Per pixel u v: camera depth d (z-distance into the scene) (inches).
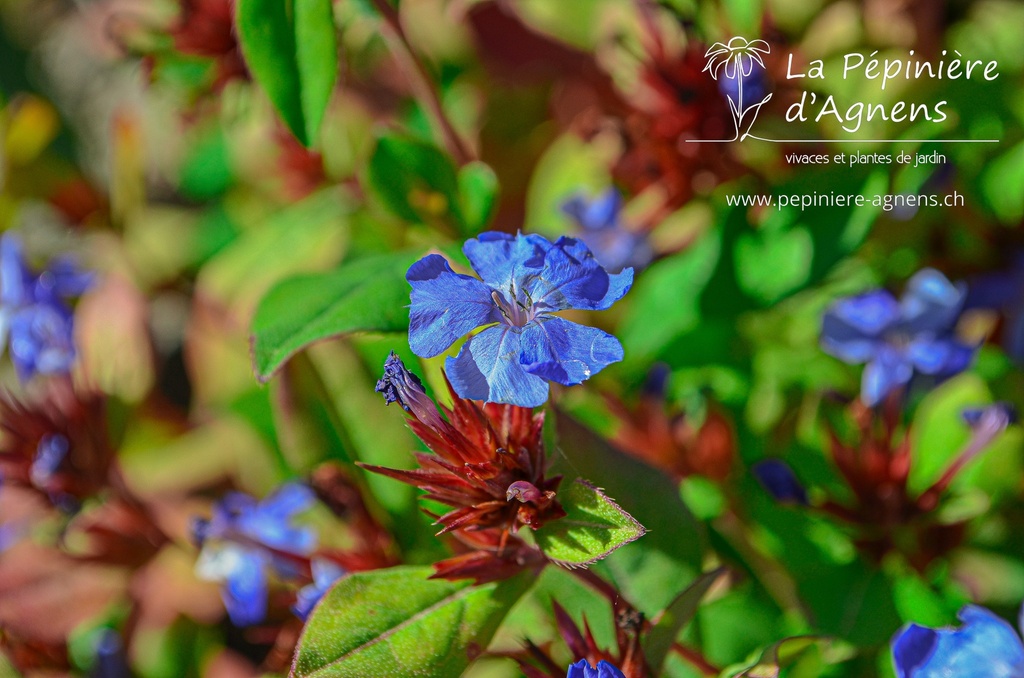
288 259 11.3
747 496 10.1
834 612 9.5
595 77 11.5
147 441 11.5
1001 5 11.4
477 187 10.1
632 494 9.1
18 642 11.1
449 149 10.5
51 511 10.8
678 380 10.6
